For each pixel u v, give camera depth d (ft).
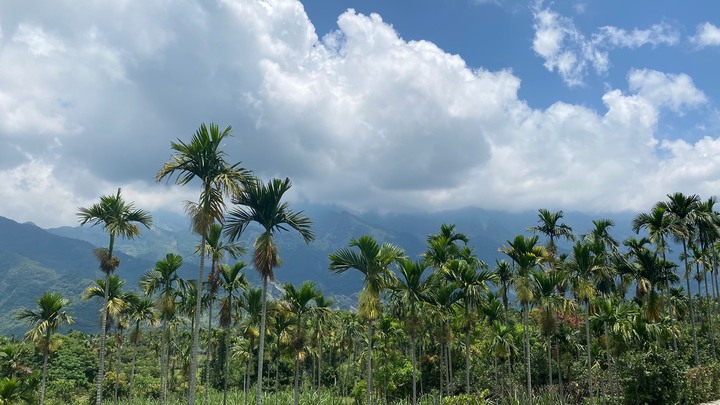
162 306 147.23
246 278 145.18
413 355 120.88
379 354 210.79
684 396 134.00
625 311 138.92
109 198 119.75
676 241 159.63
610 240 162.81
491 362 197.88
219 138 88.07
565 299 133.49
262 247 95.30
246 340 217.56
